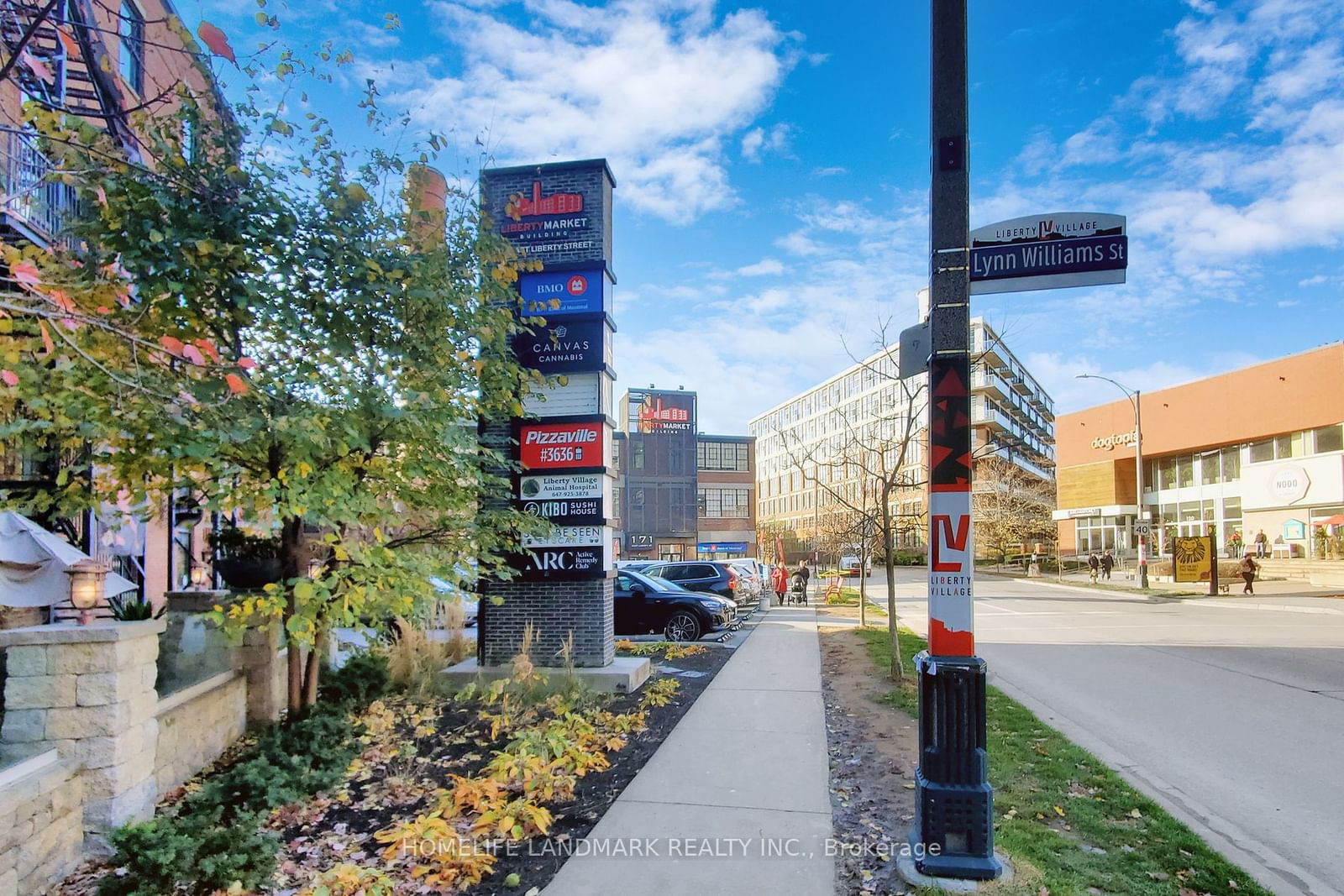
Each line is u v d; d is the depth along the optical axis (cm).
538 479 1007
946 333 436
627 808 525
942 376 433
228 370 493
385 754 657
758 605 2452
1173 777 624
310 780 554
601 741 690
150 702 512
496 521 813
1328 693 973
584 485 1001
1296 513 3831
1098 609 2403
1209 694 966
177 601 736
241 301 552
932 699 417
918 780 421
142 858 400
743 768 617
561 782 552
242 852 419
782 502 9694
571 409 1017
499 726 713
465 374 722
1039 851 438
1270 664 1209
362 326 648
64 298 364
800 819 502
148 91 995
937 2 455
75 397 503
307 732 624
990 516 5450
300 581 568
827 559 5434
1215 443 4294
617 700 890
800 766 620
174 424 536
